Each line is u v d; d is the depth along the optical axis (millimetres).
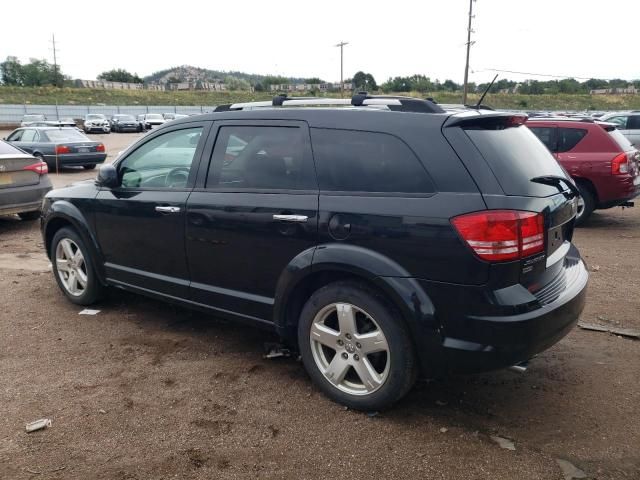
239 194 3746
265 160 3695
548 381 3738
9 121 58031
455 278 2906
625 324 4648
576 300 3236
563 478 2770
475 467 2857
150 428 3217
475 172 2934
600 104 62281
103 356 4152
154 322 4820
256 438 3117
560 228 3379
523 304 2873
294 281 3441
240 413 3367
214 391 3627
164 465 2895
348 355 3357
